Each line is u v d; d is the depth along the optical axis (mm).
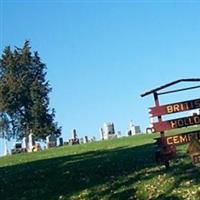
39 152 46000
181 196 20953
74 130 68312
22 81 91875
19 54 93688
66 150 43219
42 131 89750
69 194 23703
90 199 22578
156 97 23828
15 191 25766
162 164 26406
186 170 24359
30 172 30109
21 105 92000
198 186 21734
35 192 25000
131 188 22891
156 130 23859
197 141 22219
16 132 92188
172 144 24047
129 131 64812
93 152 36531
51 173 28578
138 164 27734
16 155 46562
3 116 92125
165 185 22438
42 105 90625
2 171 32719
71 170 28547
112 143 43156
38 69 94000
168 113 23688
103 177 25672
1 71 93812
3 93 91625
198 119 23750
